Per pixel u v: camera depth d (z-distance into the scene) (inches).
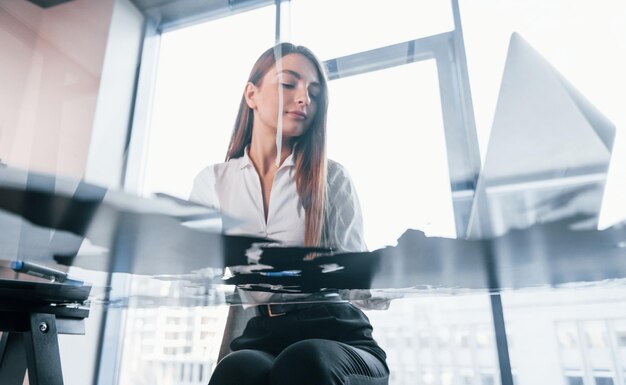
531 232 12.3
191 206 11.7
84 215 11.3
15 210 10.8
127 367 70.6
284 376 23.7
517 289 21.9
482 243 13.1
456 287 20.9
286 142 16.4
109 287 20.1
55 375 25.2
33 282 18.7
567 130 11.3
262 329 34.2
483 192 12.0
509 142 11.9
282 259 15.0
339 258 14.6
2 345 29.6
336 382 22.7
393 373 61.6
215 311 70.3
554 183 11.2
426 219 12.6
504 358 57.5
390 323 63.6
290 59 20.0
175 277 17.9
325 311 32.5
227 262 15.5
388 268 16.3
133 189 11.2
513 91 12.5
